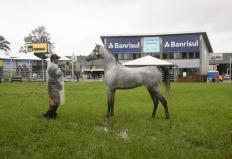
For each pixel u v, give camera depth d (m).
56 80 10.82
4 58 41.41
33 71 45.50
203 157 6.42
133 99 17.72
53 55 10.88
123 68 11.02
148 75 10.94
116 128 9.47
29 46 55.84
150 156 6.58
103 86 31.22
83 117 11.35
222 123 10.06
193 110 13.18
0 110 13.09
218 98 18.50
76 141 7.71
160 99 11.09
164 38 59.16
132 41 59.97
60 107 13.95
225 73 75.88
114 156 6.45
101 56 11.26
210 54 75.69
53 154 6.66
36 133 8.71
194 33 57.84
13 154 6.77
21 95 20.17
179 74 57.91
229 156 6.55
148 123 10.16
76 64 52.28
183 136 8.34
